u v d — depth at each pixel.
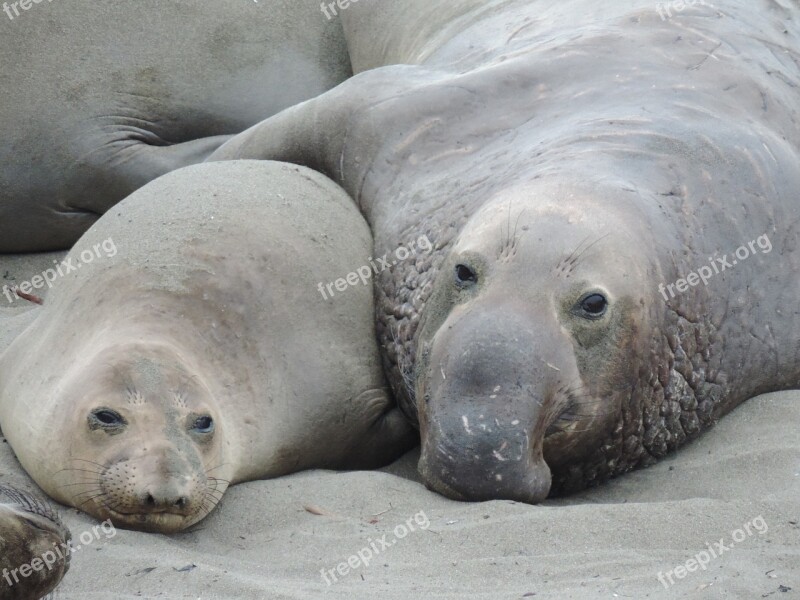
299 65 39.75
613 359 24.52
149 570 21.45
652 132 27.95
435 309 25.34
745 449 26.17
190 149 38.88
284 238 28.19
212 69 39.00
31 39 37.78
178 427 23.80
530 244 24.39
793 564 21.28
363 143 31.05
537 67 30.62
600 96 29.66
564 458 25.23
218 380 25.75
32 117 37.59
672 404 26.14
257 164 30.84
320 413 27.03
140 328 25.45
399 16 39.22
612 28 31.64
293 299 27.52
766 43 32.06
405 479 25.41
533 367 23.75
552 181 25.84
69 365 25.52
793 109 30.67
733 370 27.23
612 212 25.11
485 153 29.31
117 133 38.16
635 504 23.44
